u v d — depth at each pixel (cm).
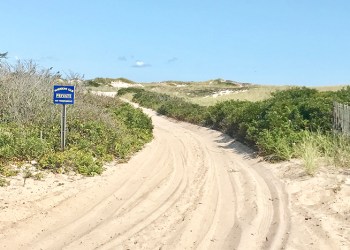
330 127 1369
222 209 827
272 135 1380
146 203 861
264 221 752
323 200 841
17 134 1203
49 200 838
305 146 1195
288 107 1558
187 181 1055
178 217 777
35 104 1420
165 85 8475
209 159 1372
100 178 1035
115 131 1491
